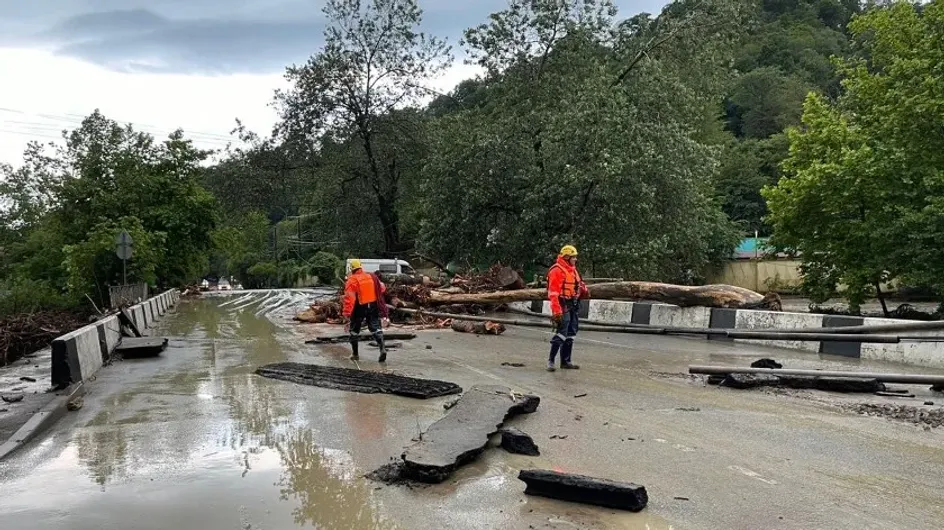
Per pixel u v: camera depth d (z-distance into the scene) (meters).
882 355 9.99
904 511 3.92
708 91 23.80
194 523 3.79
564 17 22.36
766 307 12.97
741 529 3.65
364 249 31.59
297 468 4.79
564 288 9.07
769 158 55.12
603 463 4.86
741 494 4.20
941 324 9.31
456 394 7.43
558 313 8.94
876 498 4.13
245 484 4.45
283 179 30.47
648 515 3.86
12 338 12.62
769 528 3.67
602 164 17.78
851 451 5.15
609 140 18.66
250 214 32.09
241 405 6.89
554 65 22.66
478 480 4.50
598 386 7.88
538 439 5.50
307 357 10.48
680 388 7.76
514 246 20.86
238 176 29.78
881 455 5.04
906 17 19.53
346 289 10.05
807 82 67.06
